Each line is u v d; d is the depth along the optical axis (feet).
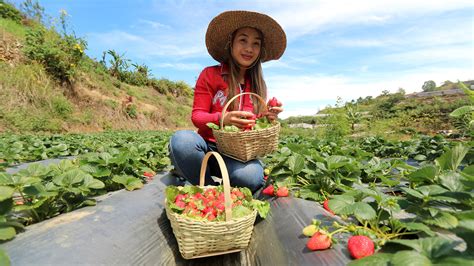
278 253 6.28
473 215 4.42
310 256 5.47
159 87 102.68
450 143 17.10
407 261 3.44
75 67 56.29
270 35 11.23
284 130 76.28
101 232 6.70
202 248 6.60
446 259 3.51
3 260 4.23
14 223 6.12
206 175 11.31
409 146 21.17
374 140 27.45
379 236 5.54
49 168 9.40
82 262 5.47
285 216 7.70
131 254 6.51
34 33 51.80
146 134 50.34
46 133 42.24
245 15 10.43
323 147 16.81
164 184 12.03
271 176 10.17
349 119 70.59
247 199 8.11
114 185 11.51
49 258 5.36
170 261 7.20
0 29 49.78
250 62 11.04
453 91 136.36
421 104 103.30
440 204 5.78
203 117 10.77
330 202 5.84
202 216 7.08
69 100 53.98
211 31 11.19
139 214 8.29
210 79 11.38
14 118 39.09
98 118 57.31
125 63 91.66
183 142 10.41
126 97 72.43
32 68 48.01
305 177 9.76
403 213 7.16
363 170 11.10
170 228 8.53
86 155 12.73
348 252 5.20
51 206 8.09
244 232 6.93
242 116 9.18
